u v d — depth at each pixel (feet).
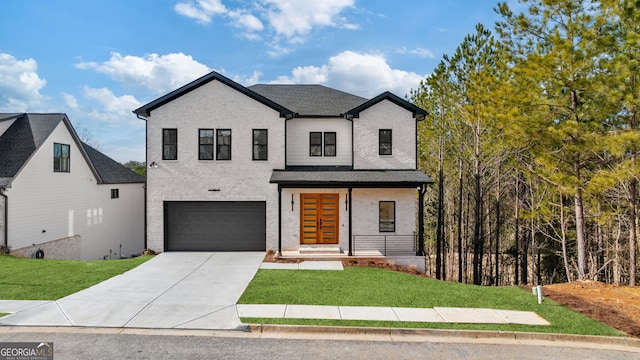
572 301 33.60
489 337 26.53
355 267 47.42
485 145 65.21
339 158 59.82
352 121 58.49
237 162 57.06
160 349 23.66
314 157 59.72
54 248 60.80
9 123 61.00
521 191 84.53
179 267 45.93
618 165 41.04
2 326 26.58
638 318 29.78
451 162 90.63
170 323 27.63
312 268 46.03
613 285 40.11
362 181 52.75
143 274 41.96
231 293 34.71
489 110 50.49
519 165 58.03
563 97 46.32
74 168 66.95
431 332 26.68
